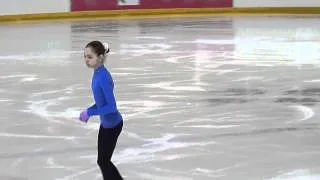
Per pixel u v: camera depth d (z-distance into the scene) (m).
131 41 48.22
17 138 18.91
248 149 17.38
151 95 26.17
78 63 37.00
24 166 15.84
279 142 18.16
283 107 23.34
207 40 48.94
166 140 18.48
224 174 14.98
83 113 11.52
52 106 24.02
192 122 20.97
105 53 11.51
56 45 46.09
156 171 15.28
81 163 16.06
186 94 26.31
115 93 26.67
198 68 34.12
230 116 21.86
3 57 39.75
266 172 15.12
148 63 36.25
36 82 30.05
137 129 19.94
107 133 11.67
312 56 38.94
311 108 23.09
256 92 26.62
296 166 15.66
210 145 17.88
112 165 11.92
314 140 18.34
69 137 18.95
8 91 27.59
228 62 36.50
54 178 14.77
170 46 44.88
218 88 27.70
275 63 35.94
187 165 15.81
